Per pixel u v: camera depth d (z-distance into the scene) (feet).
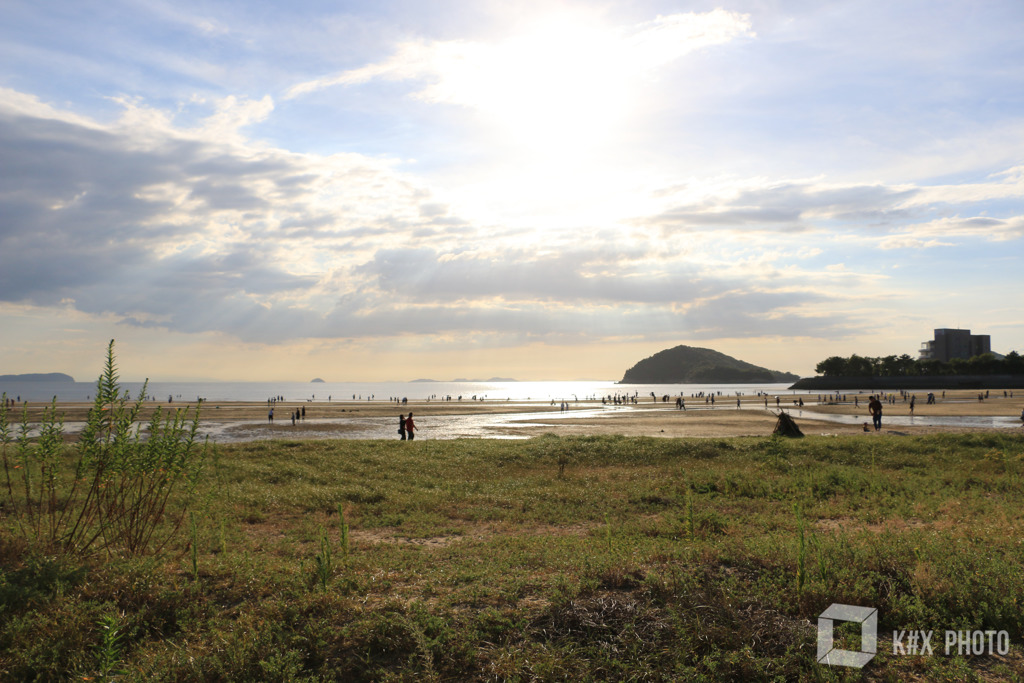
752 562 25.99
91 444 28.99
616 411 277.85
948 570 23.59
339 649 18.74
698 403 362.33
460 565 28.68
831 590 21.98
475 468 72.33
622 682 16.90
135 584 23.21
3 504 38.99
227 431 171.42
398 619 19.70
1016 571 23.00
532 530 41.01
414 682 16.98
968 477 56.65
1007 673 17.39
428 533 39.34
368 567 27.84
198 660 17.69
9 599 21.57
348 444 96.43
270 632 19.16
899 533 33.73
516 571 26.86
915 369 637.30
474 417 238.89
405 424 123.85
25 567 25.00
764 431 147.13
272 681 16.99
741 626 19.35
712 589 22.25
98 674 17.10
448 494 54.44
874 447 81.66
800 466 68.54
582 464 76.13
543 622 20.16
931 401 281.33
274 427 186.19
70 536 28.53
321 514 45.96
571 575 24.90
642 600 21.66
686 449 83.20
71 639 19.06
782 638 18.93
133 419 29.94
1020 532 32.12
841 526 39.09
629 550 30.35
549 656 17.69
